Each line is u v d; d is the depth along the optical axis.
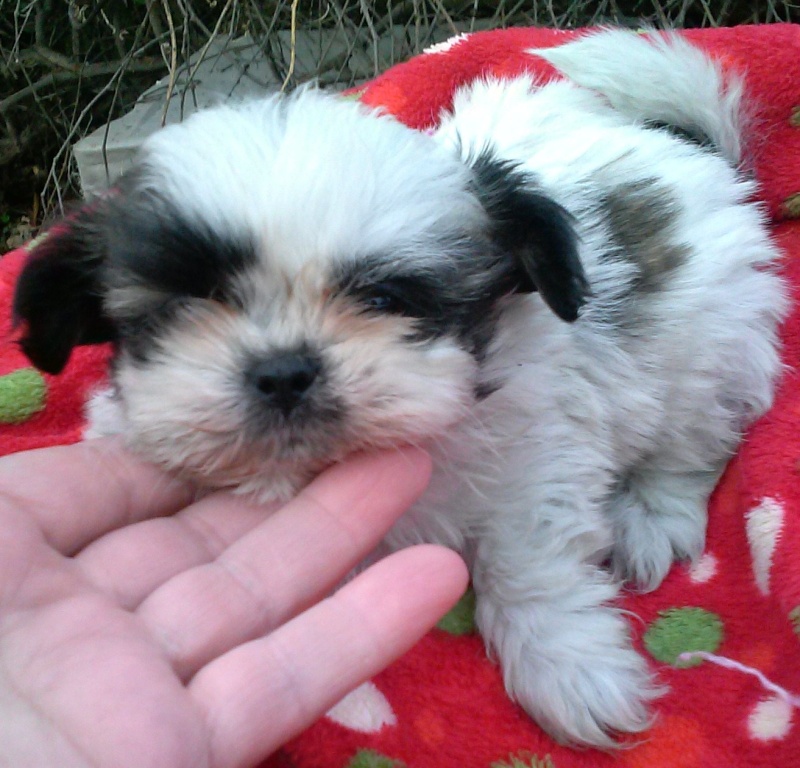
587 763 0.26
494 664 0.29
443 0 0.61
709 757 0.26
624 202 0.34
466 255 0.26
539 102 0.39
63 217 0.29
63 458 0.27
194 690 0.21
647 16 0.63
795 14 0.61
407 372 0.24
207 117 0.27
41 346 0.28
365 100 0.46
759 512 0.31
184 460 0.24
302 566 0.25
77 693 0.20
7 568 0.23
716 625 0.30
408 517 0.29
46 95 0.74
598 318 0.32
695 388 0.35
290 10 0.61
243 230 0.24
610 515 0.35
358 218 0.24
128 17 0.73
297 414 0.23
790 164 0.41
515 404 0.29
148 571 0.25
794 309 0.38
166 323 0.25
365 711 0.26
